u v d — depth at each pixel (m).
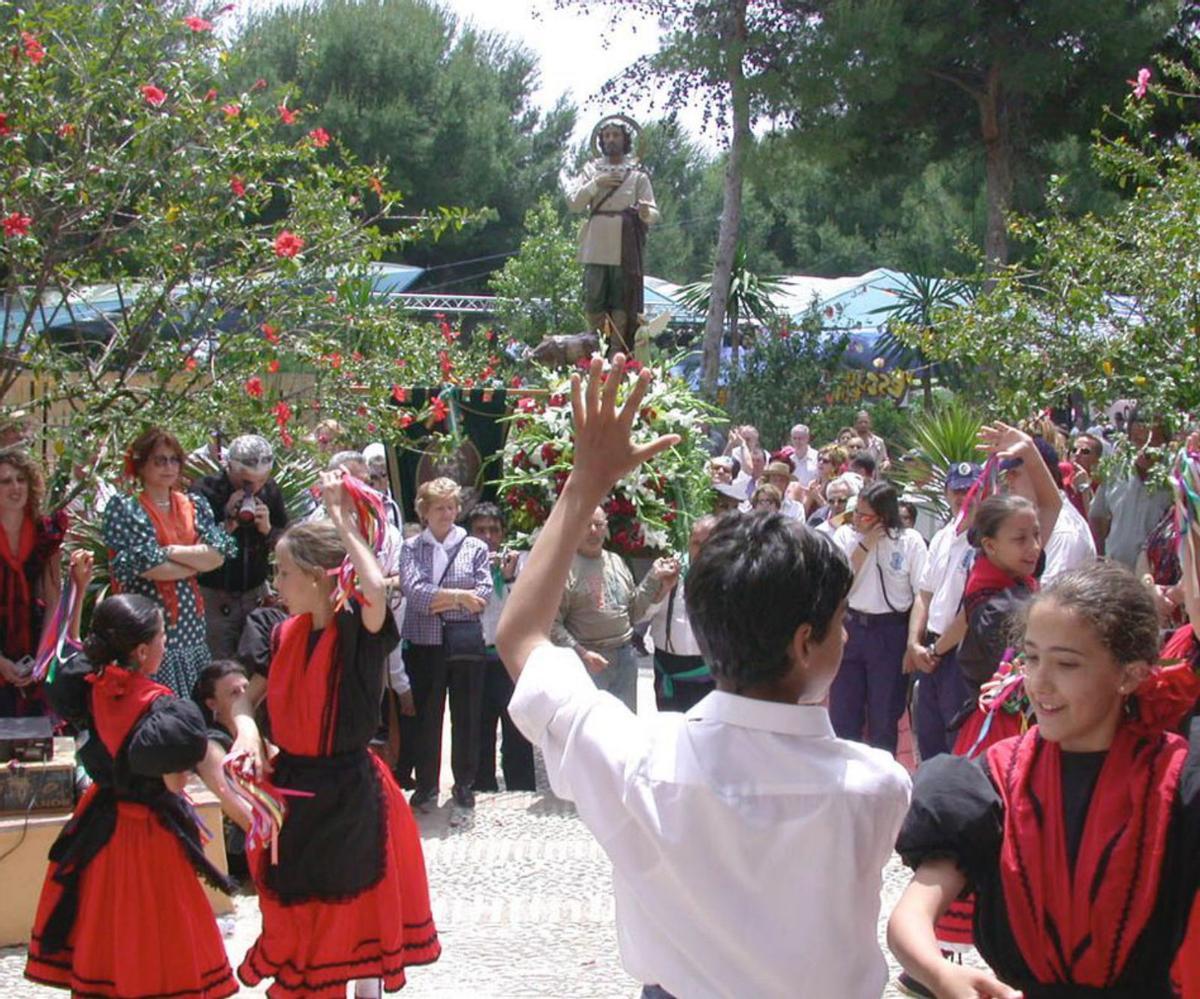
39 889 5.73
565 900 6.20
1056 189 10.97
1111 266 9.15
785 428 23.88
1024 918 2.43
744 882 2.09
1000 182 21.41
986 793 2.48
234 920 5.99
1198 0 21.30
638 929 2.19
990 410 10.45
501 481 8.85
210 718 6.21
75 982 4.46
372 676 4.59
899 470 14.78
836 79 19.95
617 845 2.16
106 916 4.46
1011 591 5.37
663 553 8.64
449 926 5.86
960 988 2.15
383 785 4.66
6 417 7.25
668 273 48.00
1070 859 2.42
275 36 33.19
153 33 7.68
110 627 4.50
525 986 5.16
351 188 8.39
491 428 10.12
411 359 8.40
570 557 2.32
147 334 7.78
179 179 7.62
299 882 4.46
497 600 8.32
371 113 33.91
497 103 38.19
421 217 8.30
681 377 9.49
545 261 28.83
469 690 7.64
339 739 4.53
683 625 8.05
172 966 4.46
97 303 8.56
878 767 2.13
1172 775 2.41
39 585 6.30
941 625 6.70
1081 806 2.45
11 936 5.68
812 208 47.66
